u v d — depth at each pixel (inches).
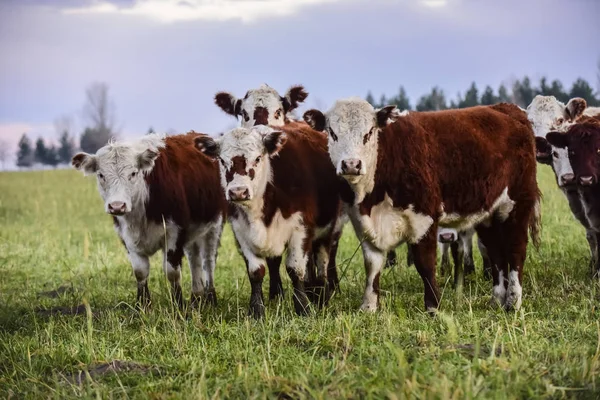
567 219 596.4
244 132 337.7
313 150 371.6
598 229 406.3
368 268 347.6
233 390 235.3
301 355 267.9
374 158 334.6
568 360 238.5
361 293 389.1
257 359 267.0
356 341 281.0
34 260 572.4
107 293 430.3
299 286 350.9
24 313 392.5
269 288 393.7
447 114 358.0
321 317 322.7
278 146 335.6
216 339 301.6
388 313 319.6
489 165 353.4
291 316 335.9
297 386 228.8
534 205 379.6
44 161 4202.8
